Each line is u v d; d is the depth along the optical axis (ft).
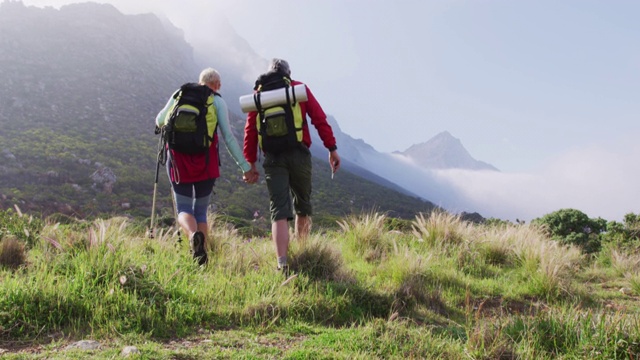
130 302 12.03
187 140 16.76
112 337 10.82
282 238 16.33
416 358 10.50
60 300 11.82
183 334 11.43
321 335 11.80
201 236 16.39
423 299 15.87
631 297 20.13
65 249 15.96
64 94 637.30
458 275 20.13
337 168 17.75
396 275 17.62
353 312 14.08
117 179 376.48
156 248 18.25
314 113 17.39
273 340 11.46
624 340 11.01
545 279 19.13
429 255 21.35
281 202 16.65
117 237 17.53
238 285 14.62
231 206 255.09
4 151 393.91
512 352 11.04
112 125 591.37
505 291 19.03
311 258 16.76
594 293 20.13
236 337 11.37
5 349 9.96
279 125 16.57
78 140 495.00
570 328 12.03
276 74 17.24
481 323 12.76
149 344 10.34
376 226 24.63
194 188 18.02
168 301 12.64
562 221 42.60
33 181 355.15
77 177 376.89
